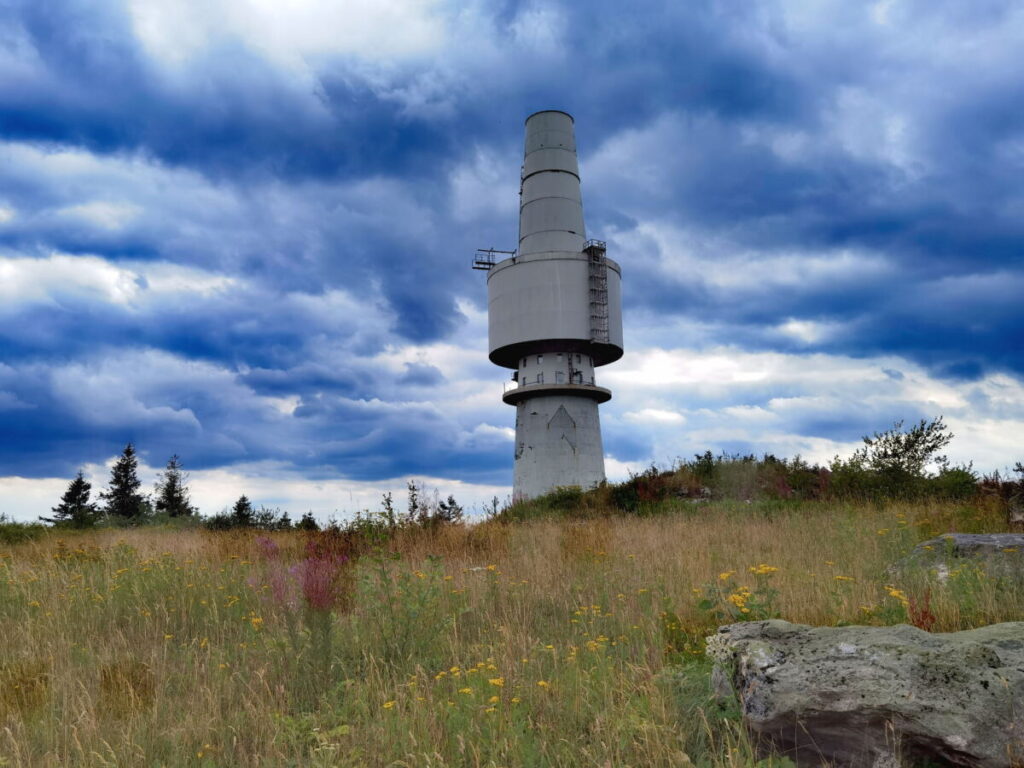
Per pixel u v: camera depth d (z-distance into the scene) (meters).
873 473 21.70
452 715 4.98
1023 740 3.76
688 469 25.70
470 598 9.02
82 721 5.20
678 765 4.20
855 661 4.19
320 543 12.13
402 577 7.88
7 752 4.88
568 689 5.59
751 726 4.36
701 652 6.45
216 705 5.59
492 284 41.47
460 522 16.66
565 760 4.51
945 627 6.68
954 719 3.80
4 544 19.05
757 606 6.80
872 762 4.00
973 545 9.06
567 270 39.59
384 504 15.34
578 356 40.44
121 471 40.22
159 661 7.04
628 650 6.64
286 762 4.83
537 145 42.59
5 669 6.92
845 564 10.19
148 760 4.89
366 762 4.71
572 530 14.34
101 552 14.12
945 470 21.06
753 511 19.27
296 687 6.34
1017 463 14.69
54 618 8.62
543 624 8.20
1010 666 4.07
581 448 39.75
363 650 6.96
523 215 42.62
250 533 18.00
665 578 9.61
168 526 27.33
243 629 8.16
